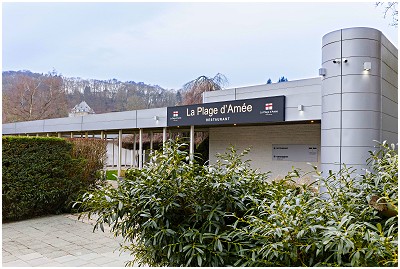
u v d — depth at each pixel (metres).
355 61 7.53
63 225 6.15
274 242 1.59
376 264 1.38
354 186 2.10
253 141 13.90
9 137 6.41
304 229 1.48
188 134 20.41
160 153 2.12
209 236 1.83
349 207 1.77
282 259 1.57
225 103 11.81
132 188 2.06
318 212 1.67
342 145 7.50
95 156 7.94
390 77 8.56
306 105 9.77
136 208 2.01
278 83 14.52
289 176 2.16
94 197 2.03
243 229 1.76
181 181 2.02
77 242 5.04
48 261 4.12
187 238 1.88
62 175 7.16
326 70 7.96
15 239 5.21
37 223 6.33
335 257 1.46
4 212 6.38
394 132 8.74
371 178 2.08
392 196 1.68
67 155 7.25
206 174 2.11
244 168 2.32
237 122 11.42
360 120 7.42
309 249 1.53
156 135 23.22
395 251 1.32
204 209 1.99
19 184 6.50
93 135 21.09
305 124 12.48
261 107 10.77
